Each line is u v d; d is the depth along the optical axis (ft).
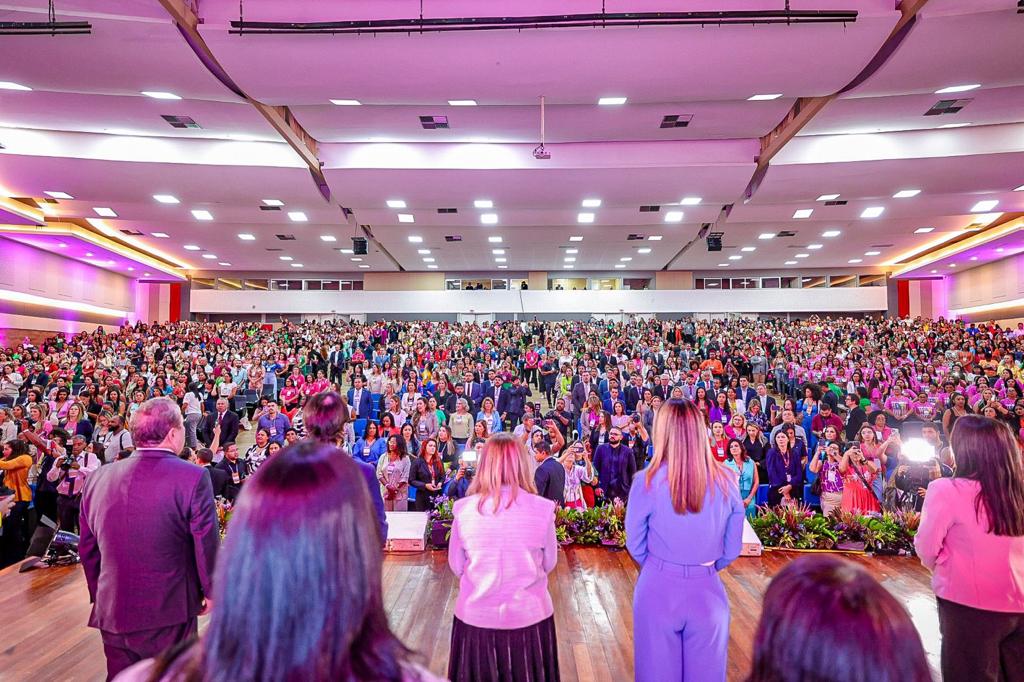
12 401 31.78
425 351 50.03
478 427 22.12
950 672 6.09
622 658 10.44
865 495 18.08
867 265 85.35
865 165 35.37
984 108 29.58
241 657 2.03
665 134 34.27
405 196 41.09
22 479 19.24
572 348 52.54
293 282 90.48
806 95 25.59
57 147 34.12
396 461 19.86
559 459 20.29
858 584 2.31
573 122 32.35
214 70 24.27
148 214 49.47
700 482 6.23
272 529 2.14
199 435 30.22
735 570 14.47
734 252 73.51
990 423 6.09
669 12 19.77
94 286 75.00
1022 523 5.84
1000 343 47.19
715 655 6.22
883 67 23.45
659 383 32.94
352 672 2.09
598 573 14.44
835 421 25.26
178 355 48.83
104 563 6.02
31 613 12.23
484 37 21.29
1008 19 20.04
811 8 20.27
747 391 31.89
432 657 10.46
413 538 15.89
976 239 61.31
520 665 6.48
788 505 17.42
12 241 59.67
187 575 6.23
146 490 5.99
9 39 21.08
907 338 58.23
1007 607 5.82
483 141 35.35
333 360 47.55
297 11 20.85
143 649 5.93
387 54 22.25
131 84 24.70
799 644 2.20
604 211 48.73
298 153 34.86
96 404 30.14
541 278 90.22
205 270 88.38
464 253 73.72
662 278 89.71
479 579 6.64
